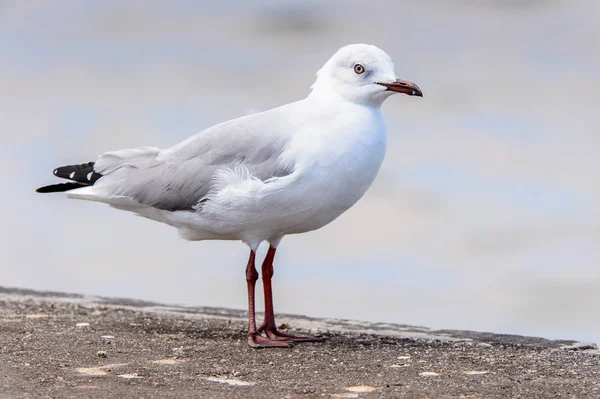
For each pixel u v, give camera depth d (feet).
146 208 34.35
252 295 33.32
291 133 32.37
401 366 29.71
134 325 35.50
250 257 33.63
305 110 33.14
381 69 32.83
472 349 32.76
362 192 33.27
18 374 27.30
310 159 31.76
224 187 32.35
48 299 41.32
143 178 33.86
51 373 27.58
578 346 33.76
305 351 32.04
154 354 30.73
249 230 33.06
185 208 33.32
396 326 37.73
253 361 30.25
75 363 29.01
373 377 28.14
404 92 32.50
